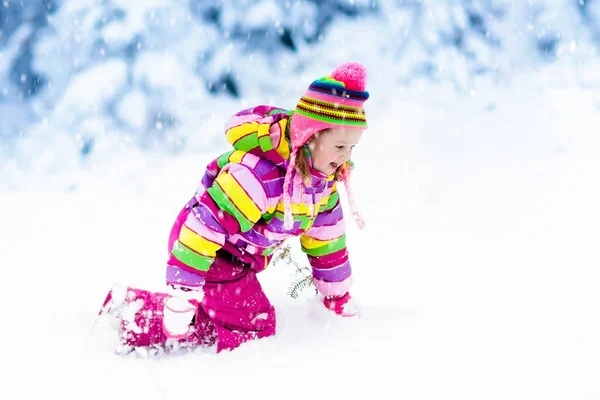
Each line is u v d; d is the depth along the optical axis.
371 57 8.20
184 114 7.16
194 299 2.43
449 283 3.32
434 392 2.09
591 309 2.77
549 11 8.68
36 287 3.31
